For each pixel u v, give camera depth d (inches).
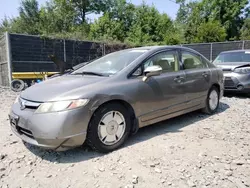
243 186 89.4
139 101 129.5
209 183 91.5
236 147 123.6
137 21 1225.4
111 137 119.4
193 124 163.2
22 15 1137.4
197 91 169.8
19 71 406.6
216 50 590.2
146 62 140.9
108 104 117.3
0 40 432.8
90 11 1309.1
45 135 102.7
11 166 107.9
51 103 105.1
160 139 134.7
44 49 441.1
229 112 196.4
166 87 144.6
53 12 1097.4
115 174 98.7
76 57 490.6
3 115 194.7
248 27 1339.8
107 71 137.2
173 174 98.0
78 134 106.6
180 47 168.4
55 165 107.6
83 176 98.1
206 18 1327.5
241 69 263.7
